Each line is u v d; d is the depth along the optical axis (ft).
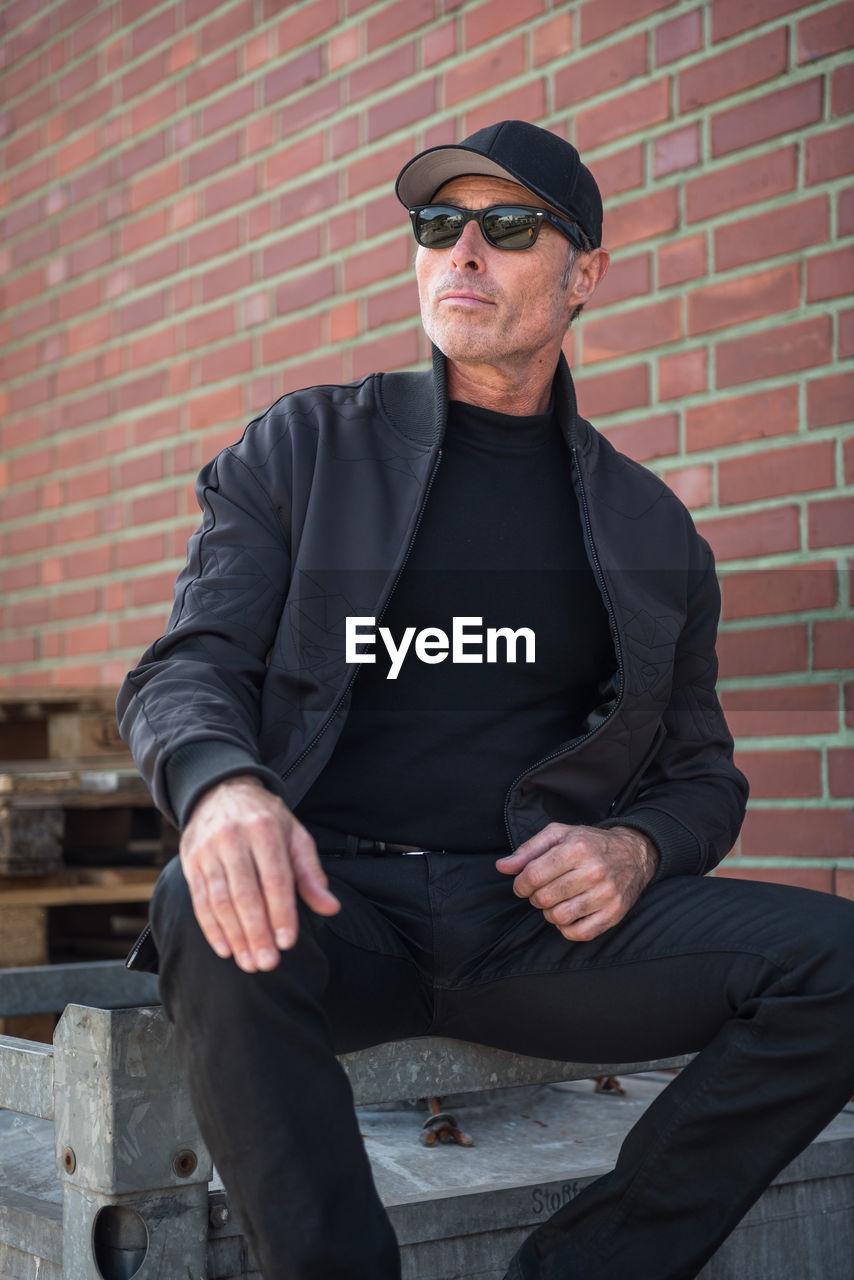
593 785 5.75
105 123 14.17
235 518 5.42
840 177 8.42
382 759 5.54
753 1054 4.68
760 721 8.70
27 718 10.61
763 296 8.79
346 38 11.57
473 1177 6.07
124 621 13.69
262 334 12.25
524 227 5.75
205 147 12.91
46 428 14.87
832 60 8.47
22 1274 5.23
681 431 9.21
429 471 5.61
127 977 8.24
